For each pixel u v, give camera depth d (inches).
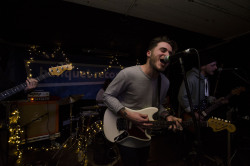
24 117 124.3
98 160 97.7
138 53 192.7
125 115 48.1
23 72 152.6
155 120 53.3
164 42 48.2
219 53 146.5
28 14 93.0
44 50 162.6
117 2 88.8
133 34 125.2
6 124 87.7
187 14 103.0
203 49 163.8
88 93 186.2
